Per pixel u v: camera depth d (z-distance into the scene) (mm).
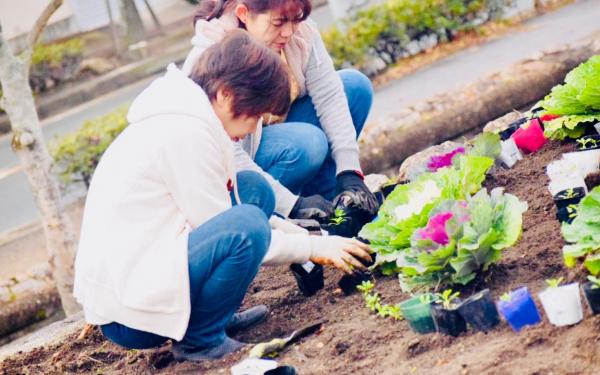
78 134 9445
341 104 4254
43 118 16547
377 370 2826
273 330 3422
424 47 10852
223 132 3096
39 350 3934
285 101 3150
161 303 3012
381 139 7117
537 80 7320
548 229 3344
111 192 3062
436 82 9766
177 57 17781
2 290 7172
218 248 3020
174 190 3061
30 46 6559
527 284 2988
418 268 3023
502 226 3041
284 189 3873
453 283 3100
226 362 3178
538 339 2619
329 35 10594
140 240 3020
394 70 10578
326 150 4203
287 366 2891
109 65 18234
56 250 6750
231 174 3219
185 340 3246
